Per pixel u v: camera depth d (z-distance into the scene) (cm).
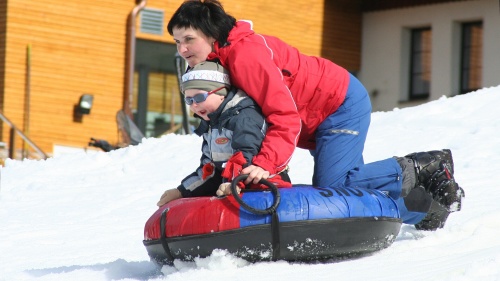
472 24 3547
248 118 644
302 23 3650
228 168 635
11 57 3100
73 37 3186
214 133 661
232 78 656
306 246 637
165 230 654
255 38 661
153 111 3347
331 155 707
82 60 3198
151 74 3350
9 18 3100
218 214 634
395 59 3706
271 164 635
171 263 665
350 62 3781
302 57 697
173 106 3356
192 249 642
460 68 3562
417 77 3688
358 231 648
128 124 2331
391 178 717
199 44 659
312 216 632
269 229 627
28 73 3119
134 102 3325
